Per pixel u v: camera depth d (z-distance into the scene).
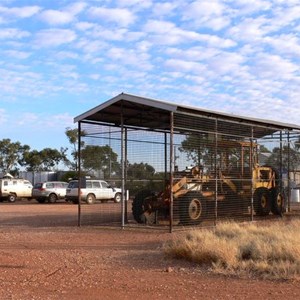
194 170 18.14
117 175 18.52
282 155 23.31
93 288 8.45
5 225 19.05
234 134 18.83
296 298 7.75
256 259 10.23
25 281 8.98
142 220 18.81
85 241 14.25
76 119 18.09
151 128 20.39
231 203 19.67
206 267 10.16
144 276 9.41
